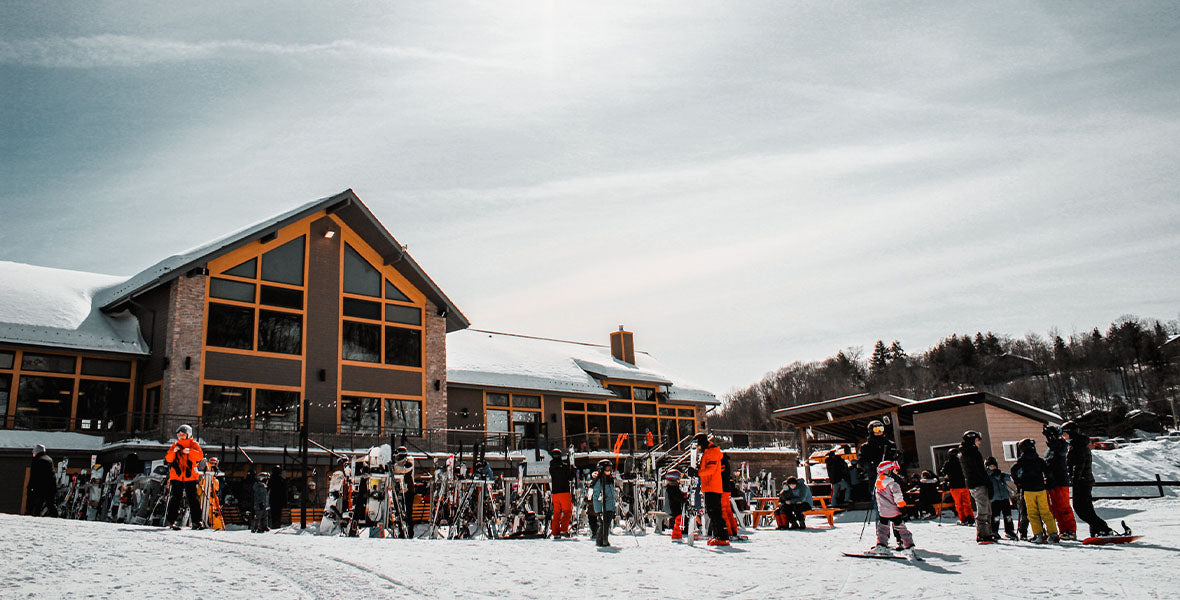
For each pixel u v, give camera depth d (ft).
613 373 124.36
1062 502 37.47
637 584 24.68
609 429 122.83
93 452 74.95
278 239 89.30
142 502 57.41
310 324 89.40
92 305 87.76
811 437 119.65
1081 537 40.86
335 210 93.66
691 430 134.62
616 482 59.98
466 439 105.19
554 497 47.55
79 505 64.59
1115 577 24.93
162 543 31.04
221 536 35.32
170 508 41.39
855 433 110.63
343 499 58.70
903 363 460.55
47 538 30.32
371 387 92.68
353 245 95.61
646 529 56.80
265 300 86.69
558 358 125.49
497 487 54.08
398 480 52.26
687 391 133.69
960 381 440.86
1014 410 83.92
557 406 116.98
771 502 73.10
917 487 68.44
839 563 30.45
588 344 144.87
